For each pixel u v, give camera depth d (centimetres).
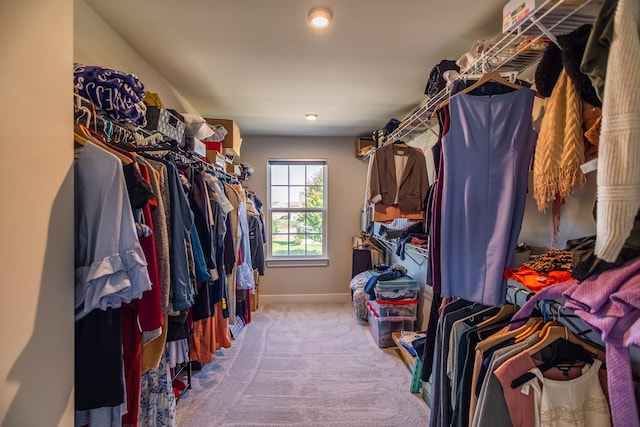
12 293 74
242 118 342
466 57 159
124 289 95
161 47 190
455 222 127
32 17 79
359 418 185
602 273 87
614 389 86
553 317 120
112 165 97
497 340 113
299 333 315
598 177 70
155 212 124
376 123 362
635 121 65
